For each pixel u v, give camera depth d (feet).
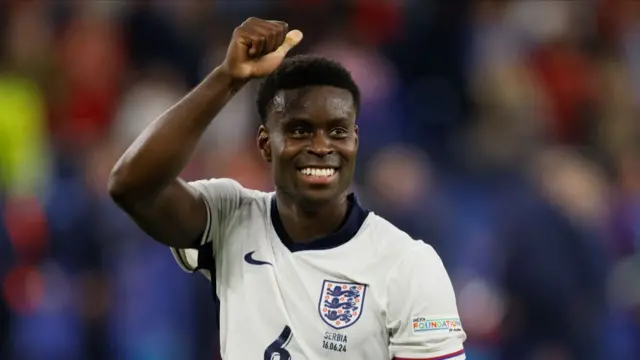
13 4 126.72
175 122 41.83
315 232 44.34
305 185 43.16
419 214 95.86
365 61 123.44
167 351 96.53
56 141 115.55
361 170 111.14
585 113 127.54
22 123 111.14
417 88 129.90
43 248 100.37
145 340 97.35
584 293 90.79
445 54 131.75
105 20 129.18
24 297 97.50
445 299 42.98
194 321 96.63
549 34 131.23
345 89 43.42
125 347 97.76
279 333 43.14
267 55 41.86
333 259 43.75
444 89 129.59
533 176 100.37
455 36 132.16
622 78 130.62
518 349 90.63
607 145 123.85
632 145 122.93
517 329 90.74
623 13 135.64
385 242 43.93
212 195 45.73
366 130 117.50
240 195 46.62
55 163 111.24
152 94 119.75
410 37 131.85
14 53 122.93
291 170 43.32
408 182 96.89
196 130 42.04
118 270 99.40
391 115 120.67
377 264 43.42
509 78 122.93
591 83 129.59
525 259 90.53
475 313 93.61
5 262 97.66
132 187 41.98
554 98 127.44
